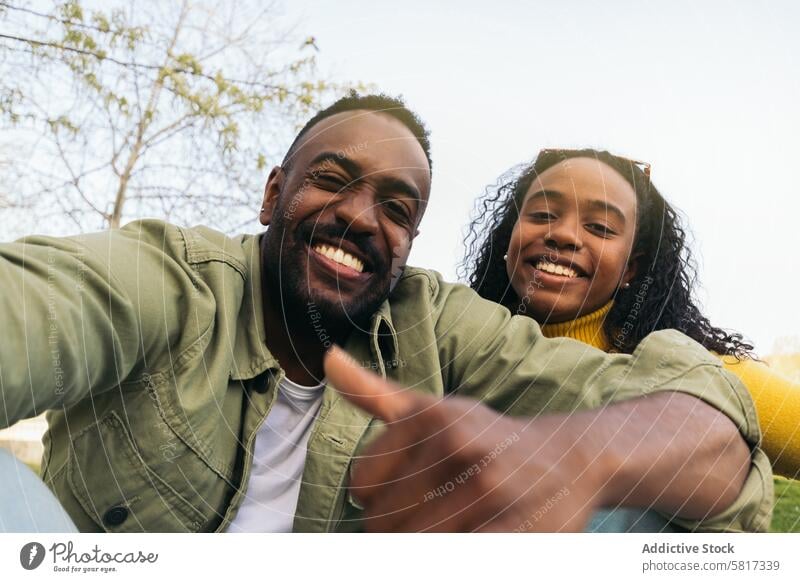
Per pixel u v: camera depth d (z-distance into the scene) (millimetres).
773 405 926
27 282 510
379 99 897
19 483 499
